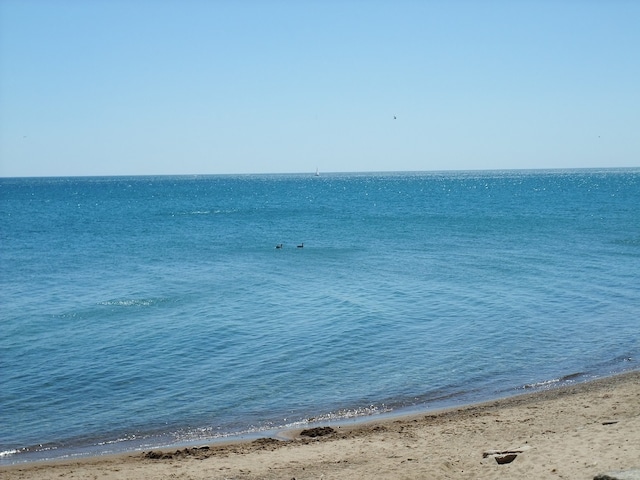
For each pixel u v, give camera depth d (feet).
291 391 64.03
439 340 81.41
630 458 37.40
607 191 502.79
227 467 44.57
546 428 49.01
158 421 57.06
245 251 177.17
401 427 52.95
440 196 485.97
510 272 131.44
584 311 95.61
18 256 170.60
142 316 97.55
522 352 75.87
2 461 48.91
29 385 66.80
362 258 158.20
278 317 95.35
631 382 62.34
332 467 43.42
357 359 74.08
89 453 50.31
